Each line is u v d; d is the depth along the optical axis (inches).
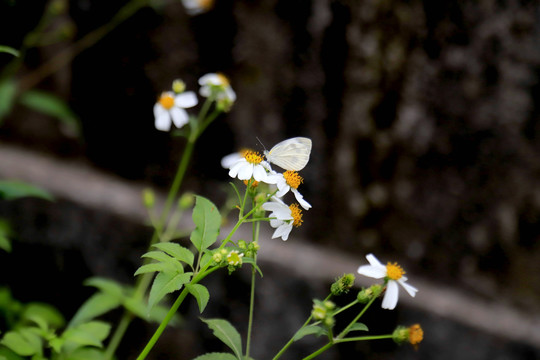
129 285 50.0
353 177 51.3
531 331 50.4
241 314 50.2
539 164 50.7
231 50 51.0
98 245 50.2
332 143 51.2
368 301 38.6
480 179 51.1
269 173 38.9
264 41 50.7
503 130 50.6
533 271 51.3
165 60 51.5
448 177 51.1
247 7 50.7
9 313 43.6
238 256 37.7
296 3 50.4
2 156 50.9
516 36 50.2
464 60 50.4
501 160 50.9
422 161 51.1
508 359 50.1
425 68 50.5
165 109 44.3
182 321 50.6
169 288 36.9
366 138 51.0
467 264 51.7
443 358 50.1
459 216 51.3
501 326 50.3
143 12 51.4
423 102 50.7
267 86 51.0
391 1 50.0
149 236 50.4
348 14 50.2
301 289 50.1
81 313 41.9
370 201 51.5
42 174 50.6
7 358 39.2
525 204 51.0
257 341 50.1
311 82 50.8
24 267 49.5
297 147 39.1
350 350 50.1
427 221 51.5
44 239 49.8
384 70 50.4
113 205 50.5
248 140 51.3
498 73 50.4
